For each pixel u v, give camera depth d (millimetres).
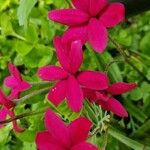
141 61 180
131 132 160
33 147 159
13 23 187
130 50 183
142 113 161
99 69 157
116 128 147
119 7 115
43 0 199
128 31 196
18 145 178
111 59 164
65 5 192
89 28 115
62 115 154
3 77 193
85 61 176
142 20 199
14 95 131
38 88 142
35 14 193
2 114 129
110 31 193
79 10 117
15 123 133
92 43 113
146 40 184
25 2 142
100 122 130
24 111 161
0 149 167
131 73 181
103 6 115
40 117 152
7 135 161
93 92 119
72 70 115
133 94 173
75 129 105
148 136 149
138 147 137
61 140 105
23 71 194
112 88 122
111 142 150
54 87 115
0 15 201
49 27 185
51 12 117
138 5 139
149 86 174
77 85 113
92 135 129
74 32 116
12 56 195
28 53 177
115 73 160
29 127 157
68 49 116
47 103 149
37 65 176
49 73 117
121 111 122
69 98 112
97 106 137
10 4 207
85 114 139
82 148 104
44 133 105
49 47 177
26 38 175
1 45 192
